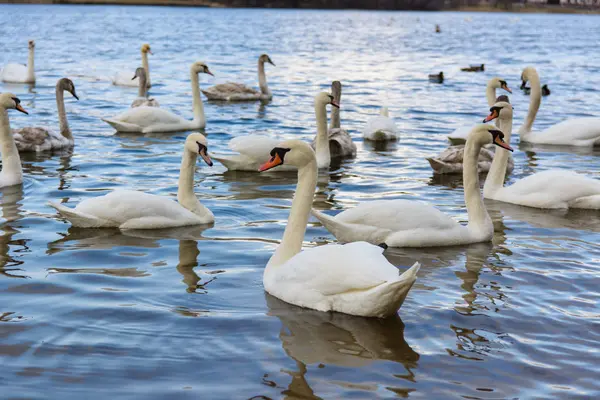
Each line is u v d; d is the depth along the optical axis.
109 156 17.22
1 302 8.45
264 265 9.90
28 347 7.33
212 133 20.97
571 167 17.03
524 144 20.28
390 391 6.56
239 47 58.12
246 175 15.92
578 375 6.93
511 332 7.86
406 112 26.02
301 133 20.89
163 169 15.89
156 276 9.41
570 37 88.38
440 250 10.70
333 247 8.61
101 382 6.67
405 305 8.58
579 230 11.92
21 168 14.39
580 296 8.92
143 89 27.08
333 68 42.62
